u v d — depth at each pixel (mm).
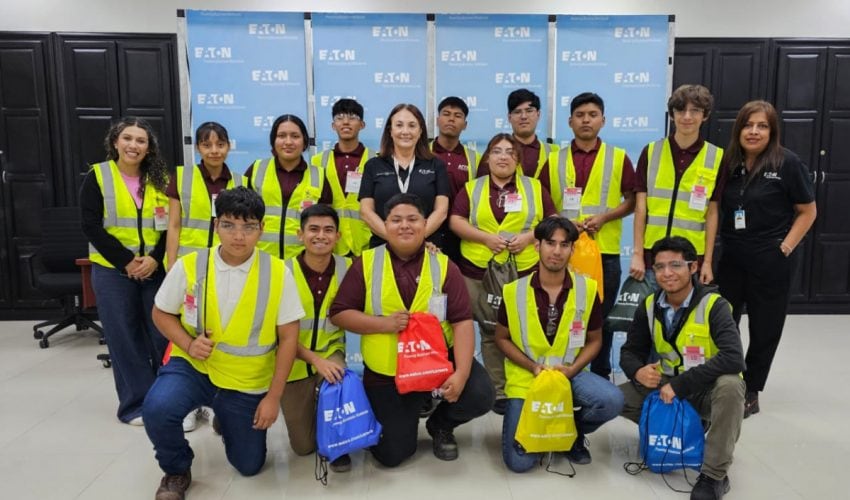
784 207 2832
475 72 3686
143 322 2941
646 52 3695
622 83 3721
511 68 3689
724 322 2203
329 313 2418
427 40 3645
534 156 3203
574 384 2373
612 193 3020
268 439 2711
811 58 4762
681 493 2209
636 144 3766
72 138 4652
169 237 2793
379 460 2432
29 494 2203
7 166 4676
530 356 2406
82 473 2367
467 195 2889
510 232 2809
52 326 4672
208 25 3535
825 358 3838
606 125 3748
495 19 3646
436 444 2514
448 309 2385
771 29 4797
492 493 2211
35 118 4629
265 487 2260
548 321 2387
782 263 2830
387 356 2334
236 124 3631
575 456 2453
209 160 2754
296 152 2857
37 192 4715
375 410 2373
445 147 3213
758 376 2943
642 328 2480
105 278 2770
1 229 4758
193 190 2781
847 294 5008
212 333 2141
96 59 4586
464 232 2826
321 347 2479
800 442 2635
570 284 2404
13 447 2602
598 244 3027
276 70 3609
